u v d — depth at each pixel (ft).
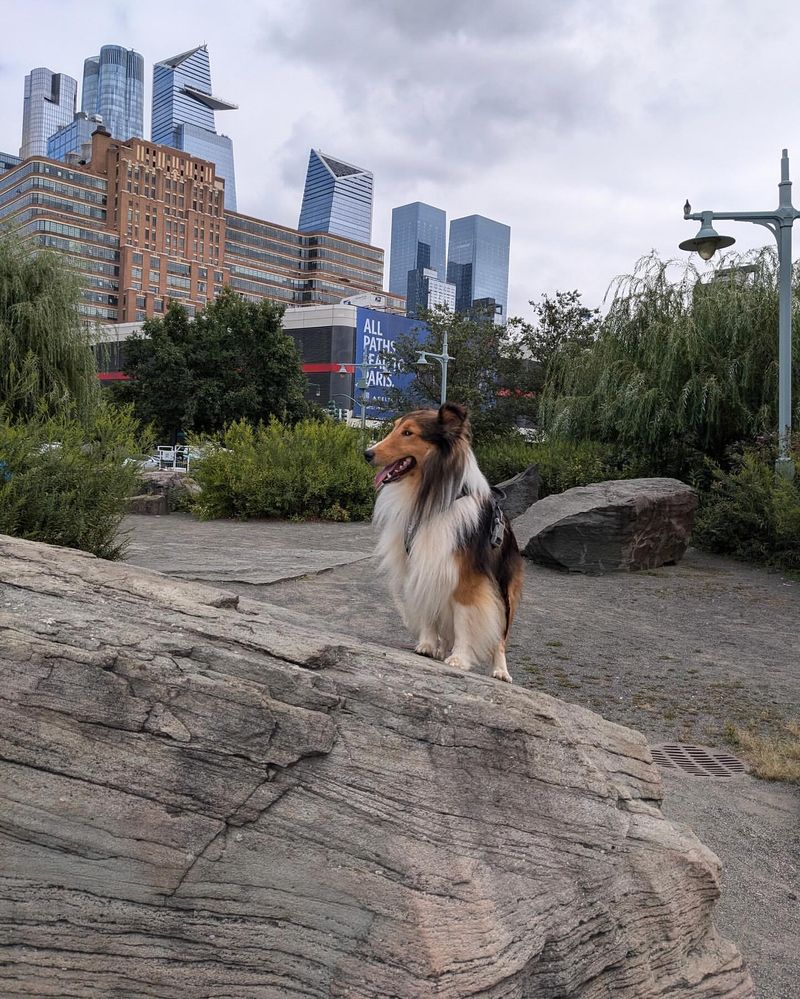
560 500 27.20
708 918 6.20
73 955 4.25
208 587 6.83
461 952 4.48
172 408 97.66
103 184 345.31
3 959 4.16
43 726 4.57
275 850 4.66
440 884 4.70
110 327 42.11
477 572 8.37
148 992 4.29
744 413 35.73
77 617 5.22
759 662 16.01
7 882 4.27
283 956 4.42
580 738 6.46
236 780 4.75
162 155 357.20
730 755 11.10
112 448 16.83
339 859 4.69
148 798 4.58
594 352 43.19
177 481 40.09
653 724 12.19
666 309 40.32
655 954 5.64
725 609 20.99
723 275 39.29
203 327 101.65
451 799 5.19
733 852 8.33
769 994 6.08
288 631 6.16
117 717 4.68
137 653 4.96
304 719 5.00
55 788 4.47
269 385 101.24
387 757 5.20
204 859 4.54
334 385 175.01
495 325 79.66
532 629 17.71
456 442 8.48
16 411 35.73
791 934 6.95
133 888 4.40
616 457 40.47
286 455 37.96
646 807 6.40
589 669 14.88
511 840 5.26
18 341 37.99
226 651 5.27
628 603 21.21
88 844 4.40
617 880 5.53
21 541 6.57
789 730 12.01
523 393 75.41
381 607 17.51
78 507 15.66
